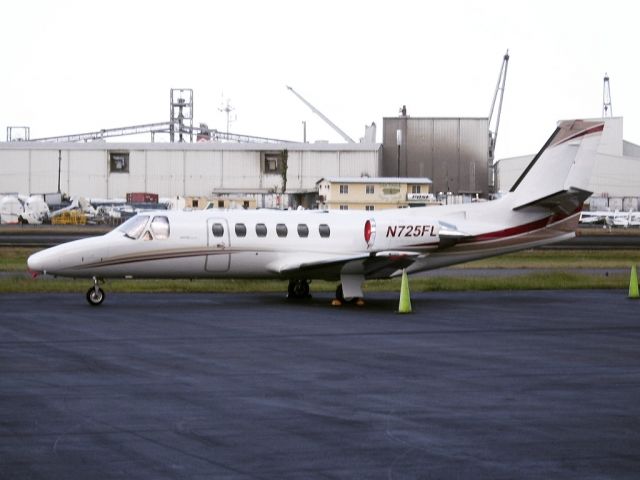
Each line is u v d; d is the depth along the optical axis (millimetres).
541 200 33562
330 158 117875
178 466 10766
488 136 123312
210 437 12148
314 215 32906
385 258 29734
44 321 25359
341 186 104812
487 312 28906
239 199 109750
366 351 20219
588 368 18047
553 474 10594
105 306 29734
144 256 30594
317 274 31234
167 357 19062
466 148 122562
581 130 34125
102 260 30234
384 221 32969
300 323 25500
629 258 57469
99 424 12844
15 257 51531
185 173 119688
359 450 11547
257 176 119062
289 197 111938
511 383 16328
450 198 107188
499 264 52281
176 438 12086
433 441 12031
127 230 30672
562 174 34156
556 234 34625
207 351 19984
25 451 11383
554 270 48156
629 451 11602
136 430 12508
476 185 122750
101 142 121750
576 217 34688
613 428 12844
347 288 31031
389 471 10648
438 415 13617
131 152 120188
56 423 12898
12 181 120312
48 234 78250
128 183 120312
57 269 29922
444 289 37406
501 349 20703
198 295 34156
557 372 17547
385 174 122812
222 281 38812
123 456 11180
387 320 26469
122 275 30656
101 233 80750
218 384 16000
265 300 32469
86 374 16891
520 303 32000
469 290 37469
